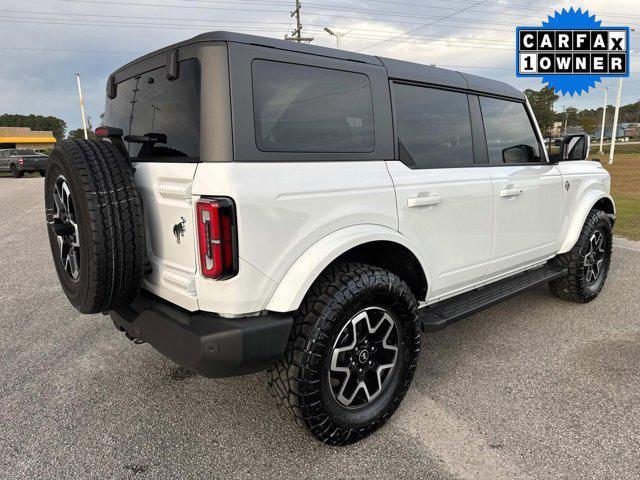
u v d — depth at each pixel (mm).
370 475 2254
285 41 2279
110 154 2260
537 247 3857
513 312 4336
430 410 2773
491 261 3400
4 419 2719
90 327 4082
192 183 2055
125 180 2209
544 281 3881
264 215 2064
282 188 2125
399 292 2492
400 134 2777
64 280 2607
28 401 2910
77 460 2365
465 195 3062
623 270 5633
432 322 2900
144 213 2418
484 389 2998
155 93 2408
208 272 2020
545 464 2299
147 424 2668
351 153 2490
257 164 2090
